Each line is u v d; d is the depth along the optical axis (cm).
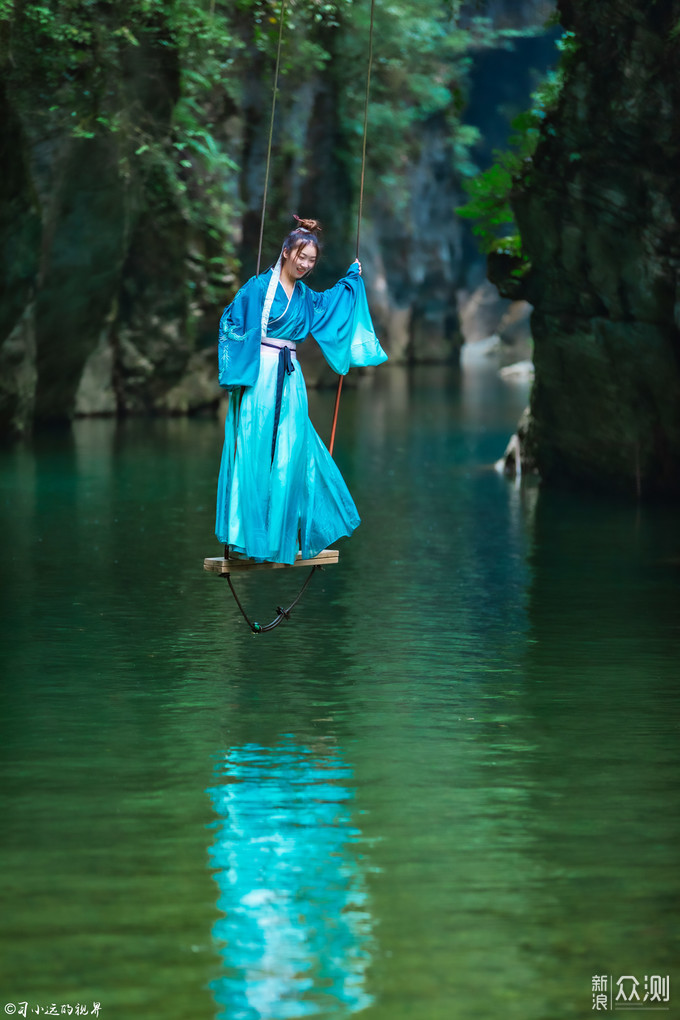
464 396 6253
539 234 2795
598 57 2583
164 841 1013
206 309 4788
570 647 1644
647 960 830
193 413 4806
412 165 8562
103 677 1481
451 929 868
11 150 3369
